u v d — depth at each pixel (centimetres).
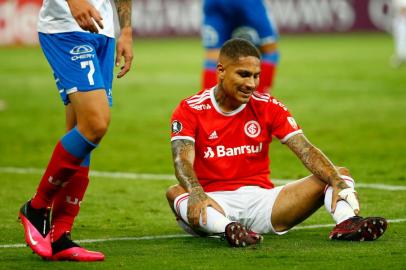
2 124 3281
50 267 1129
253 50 1310
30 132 3066
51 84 4778
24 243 1331
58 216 1208
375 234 1269
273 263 1128
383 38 8431
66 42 1195
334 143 2712
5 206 1736
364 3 8719
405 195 1805
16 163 2422
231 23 2545
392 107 3688
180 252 1223
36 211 1196
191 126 1343
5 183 2070
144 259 1171
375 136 2853
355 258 1149
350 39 8331
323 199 1330
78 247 1179
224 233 1245
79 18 1134
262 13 2556
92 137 1166
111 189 1962
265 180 1384
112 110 3731
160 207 1720
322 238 1333
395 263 1116
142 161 2427
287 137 1352
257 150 1373
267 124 1368
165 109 3747
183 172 1302
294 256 1171
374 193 1831
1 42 7175
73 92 1172
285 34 8612
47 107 3816
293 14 8619
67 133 1183
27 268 1123
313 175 1330
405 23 5991
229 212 1346
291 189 1333
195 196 1272
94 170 2278
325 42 8025
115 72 5400
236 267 1107
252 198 1349
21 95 4278
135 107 3834
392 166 2245
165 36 8275
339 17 8750
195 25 8362
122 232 1445
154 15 8238
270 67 2588
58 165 1173
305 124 3203
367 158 2400
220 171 1360
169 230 1460
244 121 1362
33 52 6856
